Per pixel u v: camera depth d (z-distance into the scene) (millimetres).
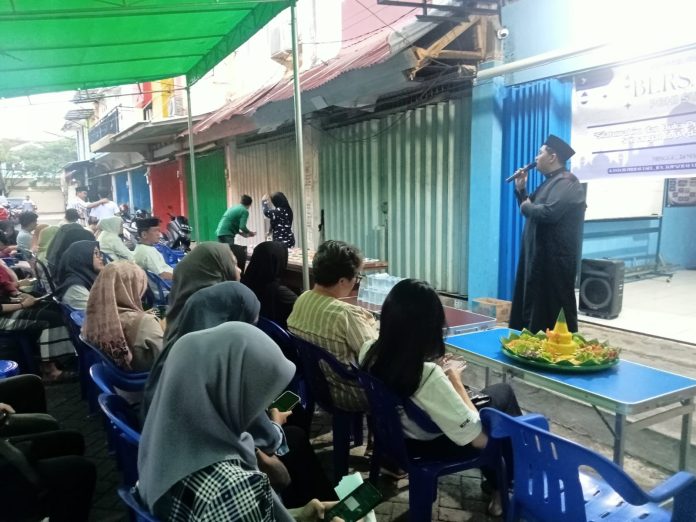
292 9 3529
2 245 7625
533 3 4836
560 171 3695
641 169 4379
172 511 1221
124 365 2746
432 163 6207
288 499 2059
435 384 1972
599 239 7551
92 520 2486
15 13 3039
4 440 1892
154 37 4328
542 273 3729
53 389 4211
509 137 5238
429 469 2070
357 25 7727
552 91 4820
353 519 1654
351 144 7445
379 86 5230
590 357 2250
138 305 3012
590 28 4441
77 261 4250
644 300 6578
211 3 3352
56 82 5328
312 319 2633
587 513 1776
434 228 6289
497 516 2447
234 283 2168
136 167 17938
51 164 33469
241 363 1300
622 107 4445
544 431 1611
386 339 2029
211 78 12500
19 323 4254
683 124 4066
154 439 1262
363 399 2533
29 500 1865
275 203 7641
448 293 6176
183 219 10172
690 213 8969
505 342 2514
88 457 3100
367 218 7324
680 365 4109
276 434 1855
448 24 5012
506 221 5367
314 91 6062
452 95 5820
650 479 2672
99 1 3227
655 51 3969
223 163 11273
